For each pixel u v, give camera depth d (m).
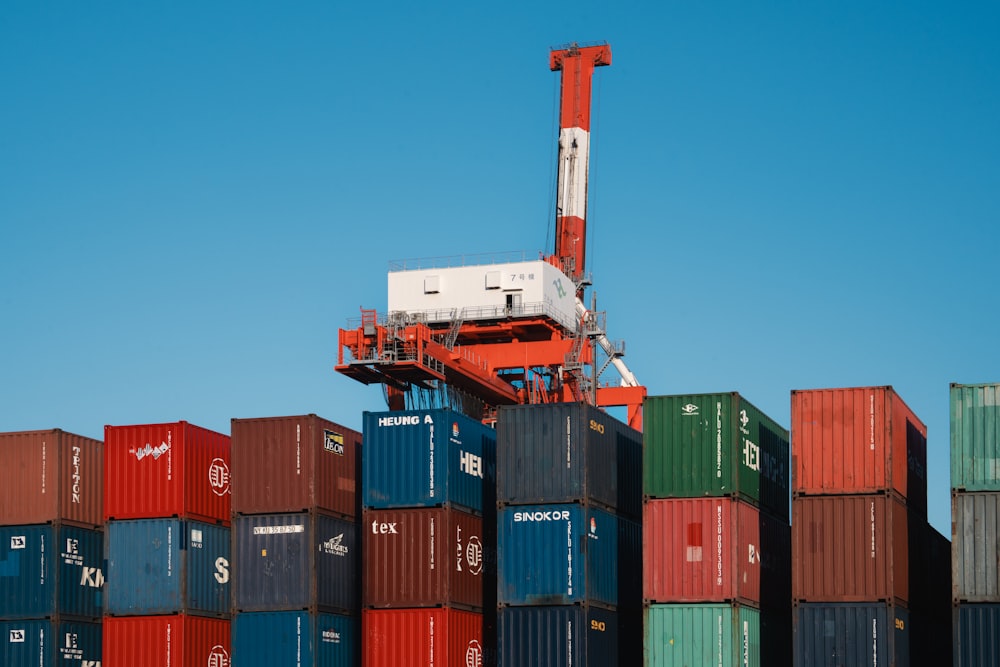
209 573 65.56
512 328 91.31
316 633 62.22
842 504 54.69
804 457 55.34
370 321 84.31
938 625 64.44
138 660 63.88
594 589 58.00
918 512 60.50
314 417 63.72
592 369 91.38
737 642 55.25
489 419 81.25
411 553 61.22
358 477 66.88
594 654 57.47
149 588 64.31
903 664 55.22
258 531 63.53
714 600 55.75
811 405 55.62
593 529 58.41
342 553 64.81
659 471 57.34
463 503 62.53
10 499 66.75
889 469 54.34
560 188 109.69
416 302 91.50
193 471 65.25
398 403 88.75
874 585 53.88
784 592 62.50
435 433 61.78
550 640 57.22
